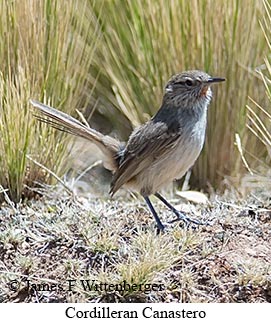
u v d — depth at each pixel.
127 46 12.16
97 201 10.39
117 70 12.40
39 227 8.93
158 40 11.64
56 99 10.77
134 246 8.35
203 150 11.65
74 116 11.27
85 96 12.86
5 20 10.39
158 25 11.59
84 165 12.30
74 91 11.26
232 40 11.23
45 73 10.63
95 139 9.49
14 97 10.06
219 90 11.41
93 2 12.19
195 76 9.01
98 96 12.90
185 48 11.41
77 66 11.08
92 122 13.01
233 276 7.99
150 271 7.87
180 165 9.06
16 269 8.28
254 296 7.81
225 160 11.61
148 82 11.95
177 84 9.05
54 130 10.48
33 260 8.30
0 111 10.13
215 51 11.26
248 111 11.42
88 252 8.40
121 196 11.29
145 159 9.02
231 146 11.53
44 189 10.36
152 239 8.32
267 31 11.20
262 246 8.52
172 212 9.64
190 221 9.07
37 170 10.43
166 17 11.48
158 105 11.87
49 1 10.53
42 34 10.47
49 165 10.54
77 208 9.59
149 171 9.05
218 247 8.43
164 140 8.95
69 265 8.20
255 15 11.23
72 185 10.75
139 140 9.08
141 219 9.30
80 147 11.86
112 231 8.72
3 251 8.54
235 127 11.49
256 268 8.02
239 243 8.56
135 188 9.32
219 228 8.91
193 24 11.27
